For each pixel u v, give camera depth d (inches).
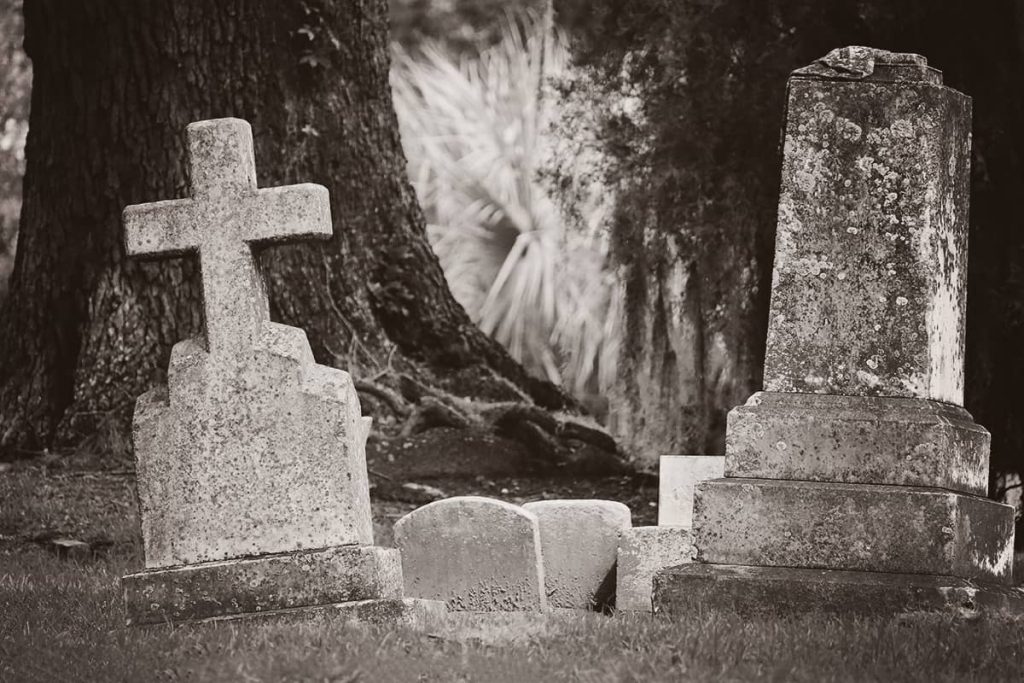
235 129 325.7
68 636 304.5
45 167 623.2
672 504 394.0
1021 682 257.4
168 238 323.3
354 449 320.2
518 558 353.7
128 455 580.4
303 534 315.3
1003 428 540.4
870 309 326.3
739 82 594.9
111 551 473.7
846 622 294.7
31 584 395.2
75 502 525.3
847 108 330.3
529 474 605.0
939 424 317.1
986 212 537.3
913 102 328.5
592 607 372.8
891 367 324.5
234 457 317.1
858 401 323.3
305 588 309.0
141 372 595.8
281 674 253.9
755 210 602.5
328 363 628.7
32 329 617.3
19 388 615.2
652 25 623.8
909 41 551.2
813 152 331.3
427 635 284.2
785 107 339.0
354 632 281.9
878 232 327.6
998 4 532.4
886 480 317.1
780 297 329.7
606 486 599.5
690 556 345.4
